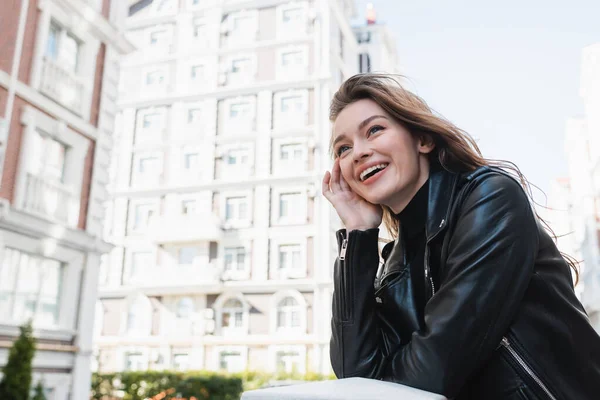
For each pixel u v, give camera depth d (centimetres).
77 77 1147
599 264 2253
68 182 1092
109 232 2691
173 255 2575
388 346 104
